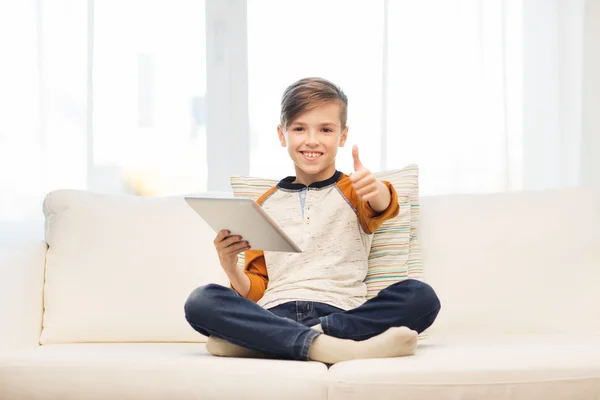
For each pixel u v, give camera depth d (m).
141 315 2.03
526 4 2.77
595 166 2.78
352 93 2.74
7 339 1.85
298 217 1.94
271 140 2.76
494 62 2.74
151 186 2.74
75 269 2.06
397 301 1.67
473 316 2.04
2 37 2.61
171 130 2.76
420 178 2.71
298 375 1.46
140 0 2.74
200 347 1.92
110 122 2.71
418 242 2.10
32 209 2.59
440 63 2.73
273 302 1.81
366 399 1.43
